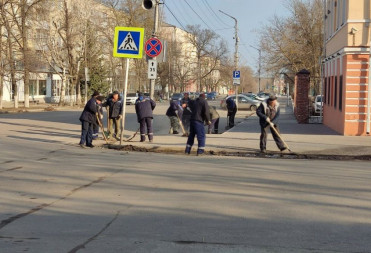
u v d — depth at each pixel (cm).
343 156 1308
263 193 786
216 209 678
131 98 5841
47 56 4772
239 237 547
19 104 5350
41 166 1077
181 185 853
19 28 3978
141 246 513
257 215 646
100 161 1162
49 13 4406
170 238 542
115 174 970
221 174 973
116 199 741
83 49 4988
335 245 519
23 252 492
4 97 5581
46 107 4547
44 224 601
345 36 1777
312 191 803
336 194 779
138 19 5838
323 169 1052
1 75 3934
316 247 512
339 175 969
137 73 6631
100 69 5706
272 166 1093
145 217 635
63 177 935
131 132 2073
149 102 1614
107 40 5816
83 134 1477
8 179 910
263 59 5044
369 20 1698
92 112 1477
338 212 662
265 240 536
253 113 3941
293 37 4638
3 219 623
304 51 4538
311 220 621
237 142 1596
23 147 1444
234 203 714
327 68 2392
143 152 1392
